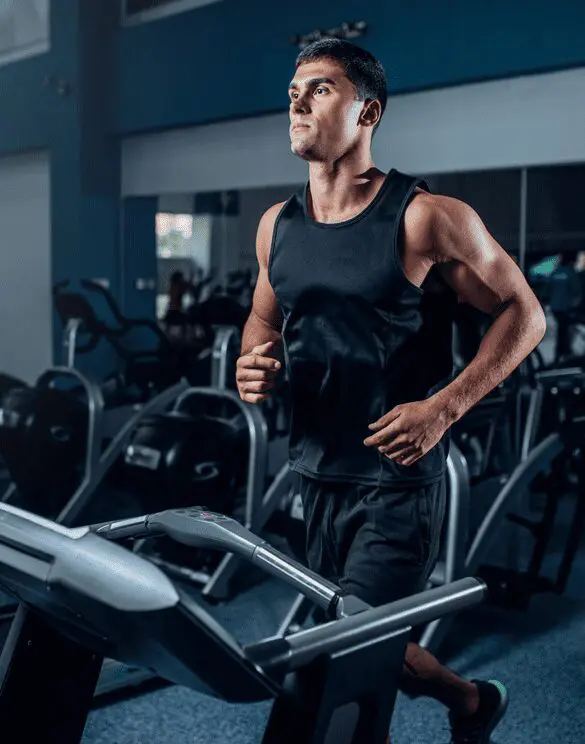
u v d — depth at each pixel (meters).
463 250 1.42
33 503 3.72
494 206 4.54
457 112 4.67
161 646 0.83
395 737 2.03
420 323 1.46
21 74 7.07
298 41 5.20
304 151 1.43
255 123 5.75
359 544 1.49
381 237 1.41
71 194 6.79
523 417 3.81
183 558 3.07
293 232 1.49
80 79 6.62
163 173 6.42
